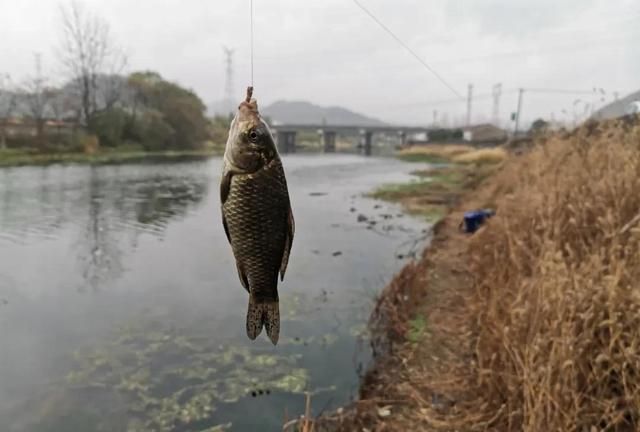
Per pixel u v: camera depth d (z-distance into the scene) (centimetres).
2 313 745
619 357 329
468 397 420
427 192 2222
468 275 750
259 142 195
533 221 582
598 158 668
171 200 1973
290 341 648
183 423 471
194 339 657
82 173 2931
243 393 522
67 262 1036
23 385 537
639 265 388
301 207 1850
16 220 1471
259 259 201
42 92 4238
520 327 393
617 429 314
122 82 5062
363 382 530
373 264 1028
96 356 607
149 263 1038
